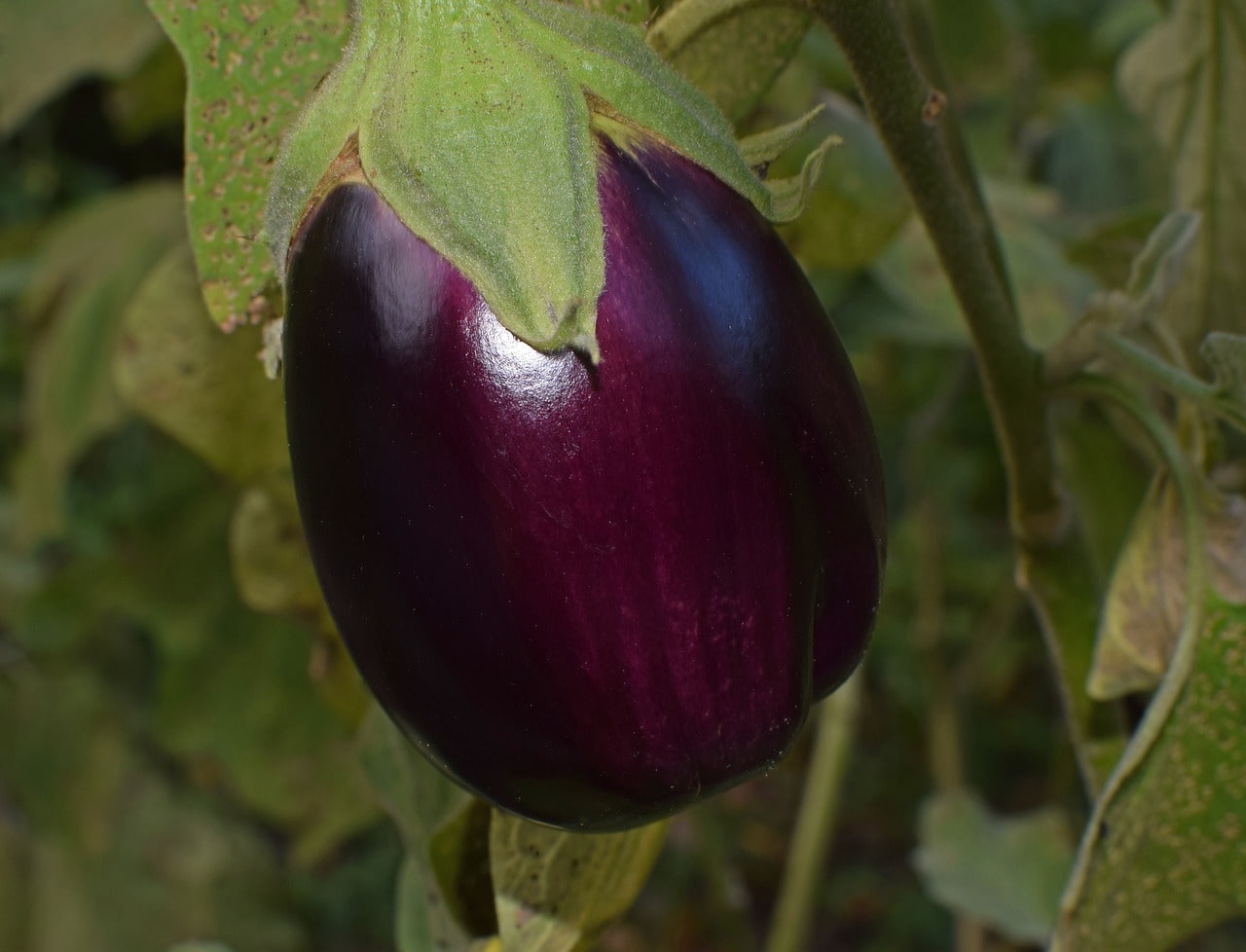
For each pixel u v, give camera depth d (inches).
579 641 16.8
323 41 20.0
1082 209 42.8
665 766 16.9
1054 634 22.7
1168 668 21.1
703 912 84.4
